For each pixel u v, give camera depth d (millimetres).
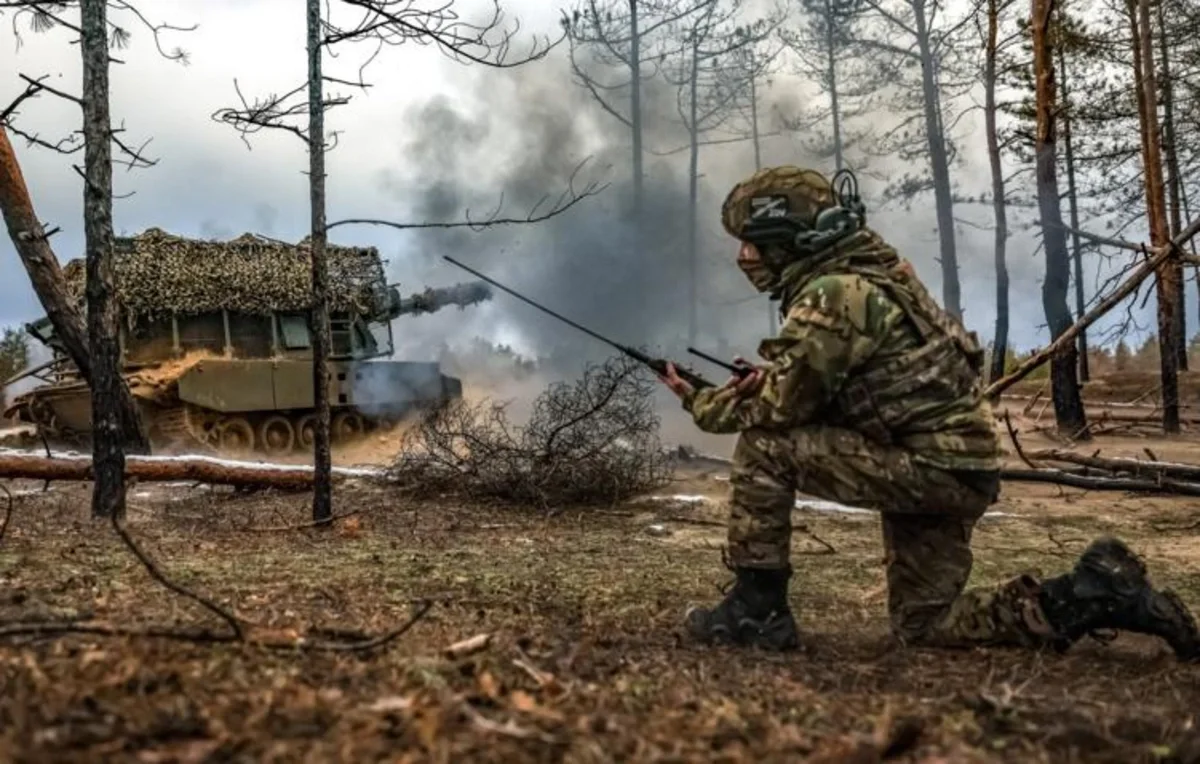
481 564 6391
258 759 2037
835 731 2582
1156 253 9547
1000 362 21875
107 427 8109
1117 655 3936
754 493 3941
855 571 6512
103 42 8125
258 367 17625
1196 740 2627
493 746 2182
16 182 10586
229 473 10391
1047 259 17516
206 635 3020
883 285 3742
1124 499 10641
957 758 2400
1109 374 29078
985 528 8773
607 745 2268
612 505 10102
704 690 2988
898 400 3711
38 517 8266
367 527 8391
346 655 3043
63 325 10836
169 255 17953
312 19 8078
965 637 3934
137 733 2117
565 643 3613
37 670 2541
